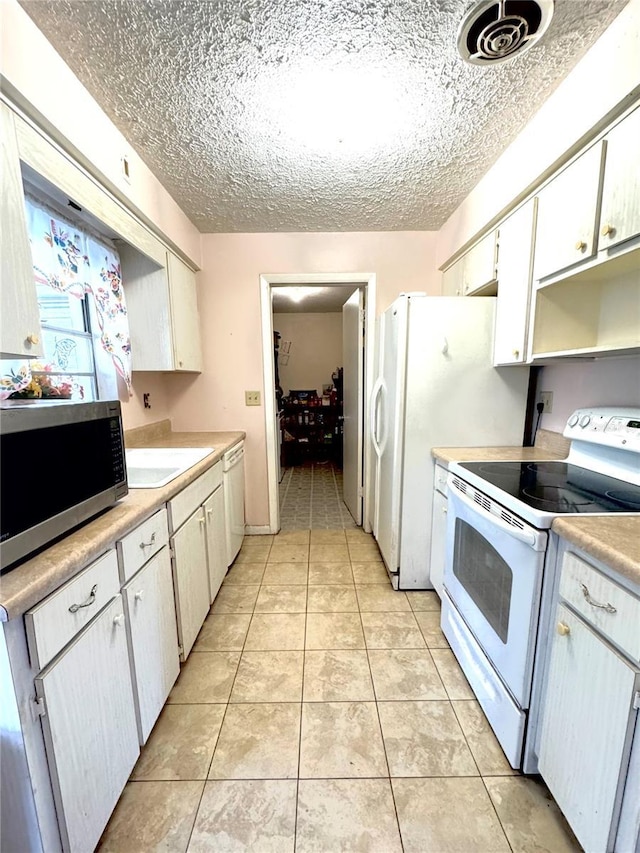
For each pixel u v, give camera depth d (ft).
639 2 3.26
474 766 3.92
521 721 3.70
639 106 3.40
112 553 3.37
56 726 2.59
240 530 8.82
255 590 7.23
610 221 3.77
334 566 8.14
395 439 6.83
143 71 4.07
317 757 4.03
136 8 3.38
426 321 6.48
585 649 2.99
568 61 4.01
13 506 2.51
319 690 4.90
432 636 5.91
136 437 7.33
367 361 9.22
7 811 2.46
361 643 5.76
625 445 4.50
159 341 7.03
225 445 7.33
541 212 4.96
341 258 8.82
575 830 3.05
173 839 3.32
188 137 5.24
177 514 4.90
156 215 6.30
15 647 2.32
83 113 4.22
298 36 3.71
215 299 8.94
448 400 6.66
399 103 4.67
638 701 2.49
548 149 4.64
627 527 3.15
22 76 3.28
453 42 3.79
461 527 5.18
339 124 5.05
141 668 3.89
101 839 3.32
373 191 6.86
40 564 2.61
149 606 4.07
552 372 6.42
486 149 5.63
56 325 5.04
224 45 3.79
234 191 6.78
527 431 7.09
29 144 3.49
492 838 3.31
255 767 3.93
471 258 7.12
